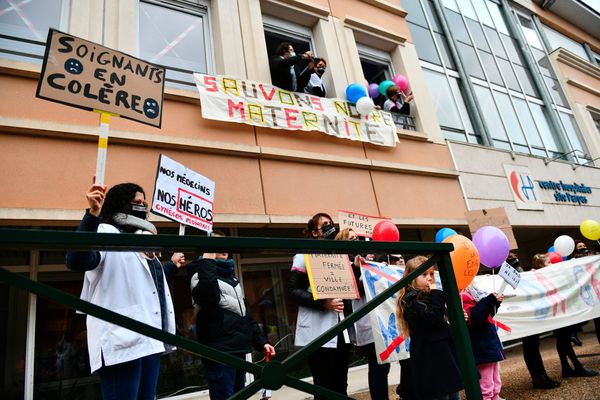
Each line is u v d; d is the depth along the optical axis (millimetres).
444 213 8078
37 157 4668
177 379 5445
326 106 7152
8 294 4703
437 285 4289
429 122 8812
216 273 3150
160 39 6414
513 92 12070
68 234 1163
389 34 9094
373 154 7547
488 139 10086
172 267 3164
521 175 9859
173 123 5688
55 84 3203
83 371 4906
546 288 5535
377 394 3736
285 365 1497
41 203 4543
